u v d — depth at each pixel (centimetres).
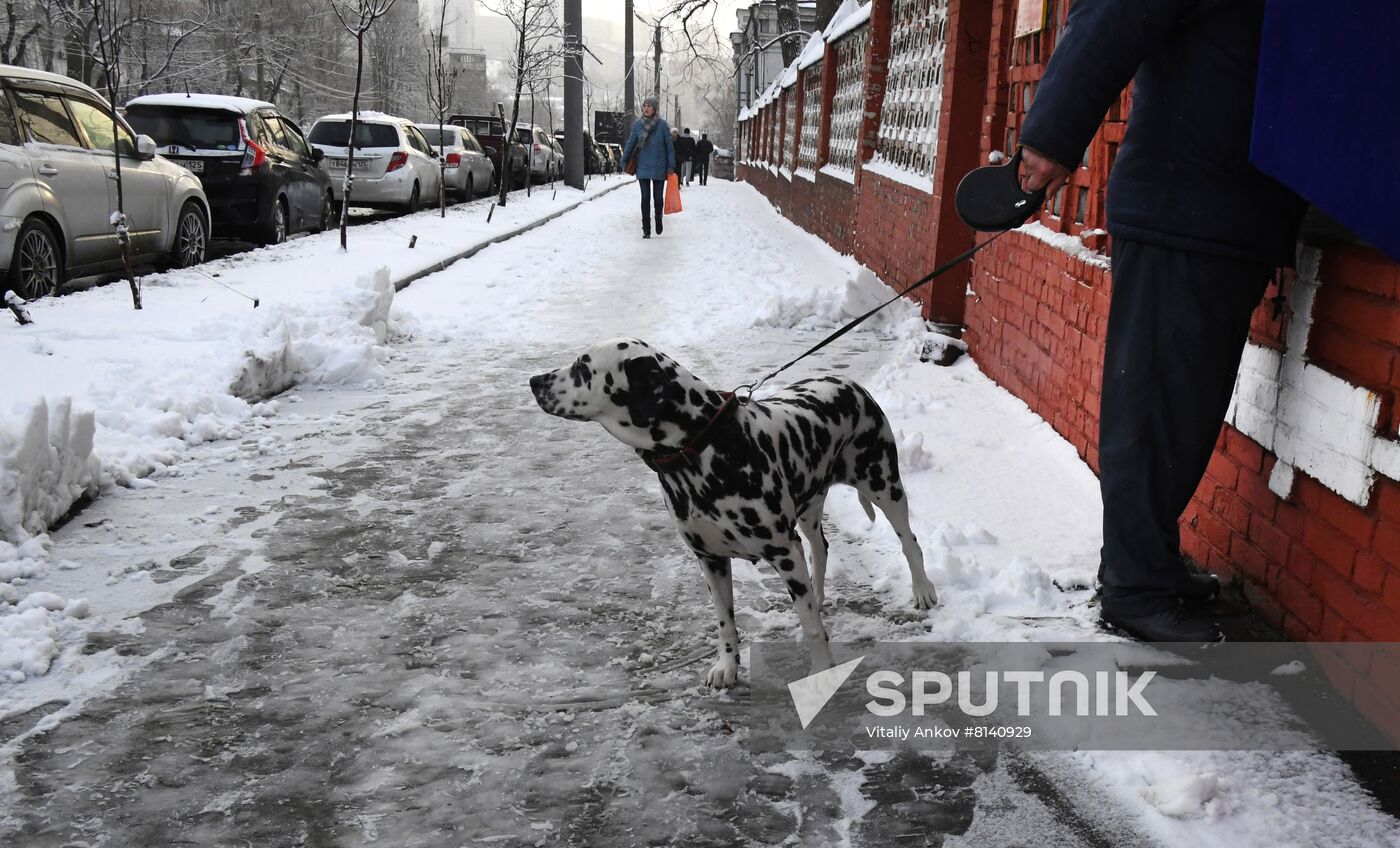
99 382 661
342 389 780
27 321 804
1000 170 389
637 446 335
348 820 299
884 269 1242
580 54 3353
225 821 297
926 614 420
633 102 5284
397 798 309
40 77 1017
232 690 367
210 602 433
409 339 956
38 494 487
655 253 1644
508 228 1848
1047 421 660
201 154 1418
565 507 549
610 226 2108
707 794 311
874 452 396
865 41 1552
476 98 6925
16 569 443
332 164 2022
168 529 507
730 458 332
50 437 502
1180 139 355
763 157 3500
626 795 311
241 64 4403
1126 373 376
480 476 596
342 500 554
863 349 920
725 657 369
